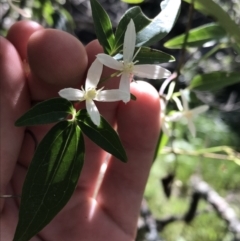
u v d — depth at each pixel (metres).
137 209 0.16
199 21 0.35
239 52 0.15
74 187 0.10
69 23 0.22
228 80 0.16
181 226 0.36
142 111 0.14
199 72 0.33
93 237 0.16
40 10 0.20
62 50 0.12
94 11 0.10
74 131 0.10
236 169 0.47
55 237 0.16
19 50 0.13
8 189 0.15
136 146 0.15
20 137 0.13
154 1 0.32
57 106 0.09
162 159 0.45
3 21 0.24
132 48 0.10
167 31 0.10
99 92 0.10
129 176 0.16
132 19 0.10
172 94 0.15
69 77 0.12
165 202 0.39
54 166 0.10
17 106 0.13
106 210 0.16
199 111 0.15
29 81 0.13
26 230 0.09
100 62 0.10
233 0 0.19
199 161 0.42
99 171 0.16
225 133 0.55
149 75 0.10
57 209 0.09
